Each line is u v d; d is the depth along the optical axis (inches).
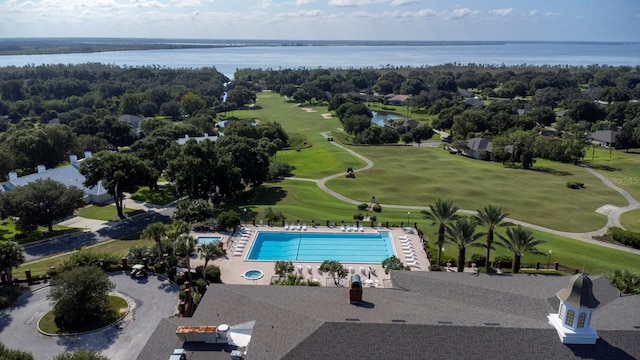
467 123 6628.9
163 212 3425.2
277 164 4611.2
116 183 3174.2
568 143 5255.9
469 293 1556.3
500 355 1174.3
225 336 1298.0
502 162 5226.4
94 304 1793.8
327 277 2194.9
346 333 1234.0
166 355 1274.6
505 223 2950.3
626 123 6811.0
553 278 1736.0
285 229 2842.0
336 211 3302.2
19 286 2108.8
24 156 4717.0
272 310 1400.1
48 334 1715.1
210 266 2182.6
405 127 7524.6
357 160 5039.4
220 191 3565.5
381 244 2682.1
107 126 6225.4
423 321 1291.8
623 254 2514.8
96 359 1325.0
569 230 2940.5
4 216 2819.9
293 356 1170.6
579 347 1191.6
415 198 3654.0
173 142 4377.5
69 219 3248.0
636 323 1309.1
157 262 2265.0
